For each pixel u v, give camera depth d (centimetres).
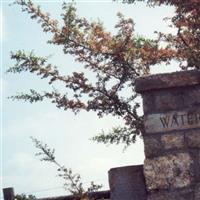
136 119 781
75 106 802
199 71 464
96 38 809
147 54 788
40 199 739
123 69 802
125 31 805
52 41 809
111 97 797
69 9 802
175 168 453
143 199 480
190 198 445
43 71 796
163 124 464
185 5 708
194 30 742
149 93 471
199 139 456
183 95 466
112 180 491
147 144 462
